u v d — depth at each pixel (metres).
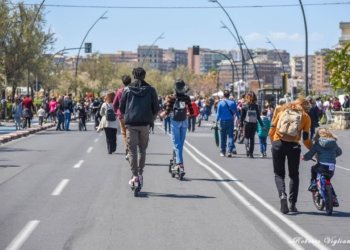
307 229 9.77
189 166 19.08
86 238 9.04
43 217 10.66
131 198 12.71
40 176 16.33
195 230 9.66
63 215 10.85
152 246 8.57
